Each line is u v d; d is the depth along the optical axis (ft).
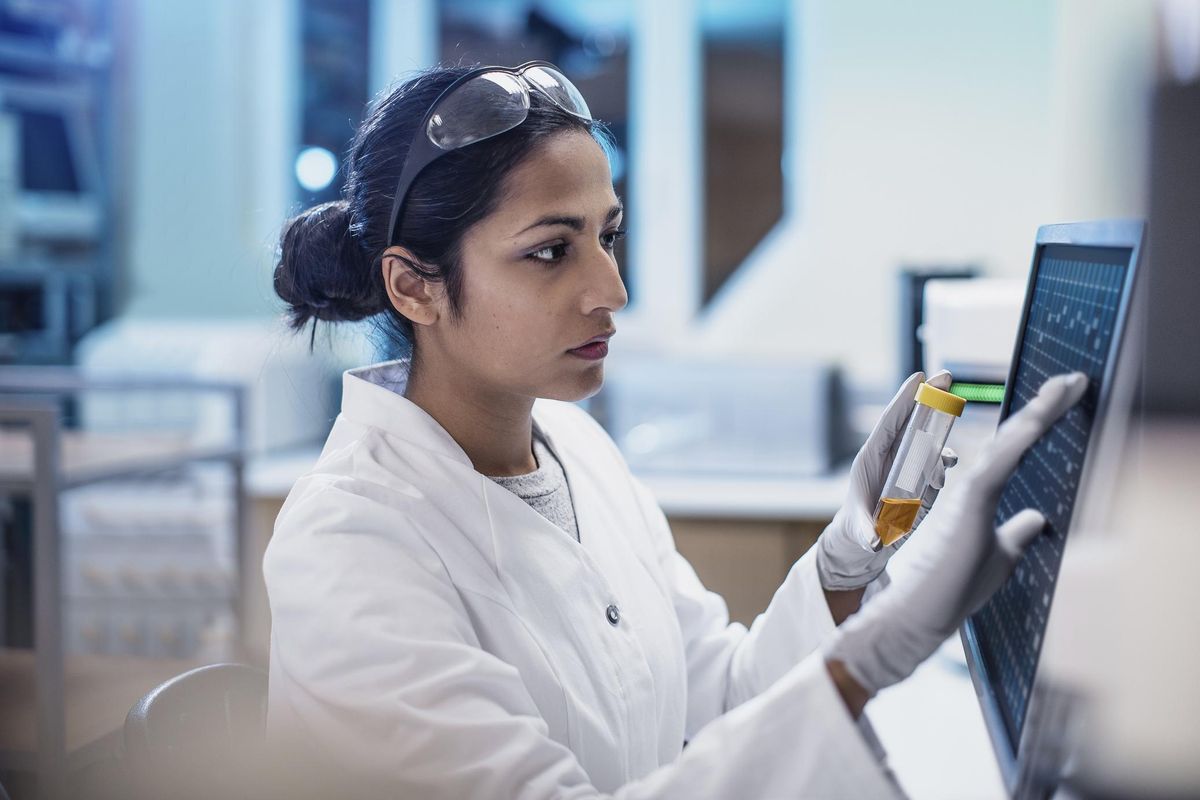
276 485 8.96
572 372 3.16
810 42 9.85
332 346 3.78
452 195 3.08
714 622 4.03
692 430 9.30
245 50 10.87
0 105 10.13
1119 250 1.90
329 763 2.86
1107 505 1.82
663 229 10.57
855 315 10.11
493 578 3.09
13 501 7.91
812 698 2.29
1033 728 1.98
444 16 10.68
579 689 3.08
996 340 4.30
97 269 10.96
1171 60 1.62
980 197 9.64
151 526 8.98
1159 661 1.47
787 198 10.19
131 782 2.99
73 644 9.11
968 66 9.48
